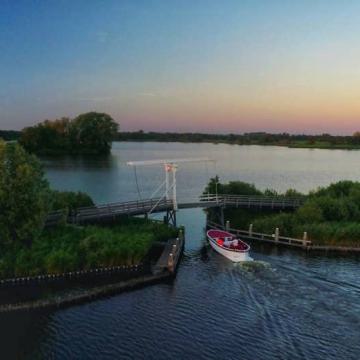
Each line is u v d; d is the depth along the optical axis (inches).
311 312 1199.6
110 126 6993.1
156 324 1140.5
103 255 1470.2
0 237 1430.9
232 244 1706.4
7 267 1385.3
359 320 1151.6
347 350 1017.5
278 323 1141.1
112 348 1028.5
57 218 1706.4
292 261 1643.7
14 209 1423.5
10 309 1202.6
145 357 992.9
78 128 6934.1
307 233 1829.5
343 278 1457.9
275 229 1892.2
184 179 4237.2
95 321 1154.7
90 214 1798.7
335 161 6505.9
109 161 5812.0
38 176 1526.8
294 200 2219.5
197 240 1995.6
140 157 6505.9
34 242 1499.8
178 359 984.9
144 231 1759.4
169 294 1328.7
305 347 1030.4
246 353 1008.2
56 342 1053.2
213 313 1202.0
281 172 4948.3
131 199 3070.9
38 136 6717.5
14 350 1019.9
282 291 1344.7
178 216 2586.1
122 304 1255.5
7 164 1457.9
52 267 1411.2
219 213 2174.0
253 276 1475.1
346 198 2139.5
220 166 5629.9
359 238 1803.6
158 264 1476.4
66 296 1279.5
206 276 1478.8
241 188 2396.7
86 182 3860.7
